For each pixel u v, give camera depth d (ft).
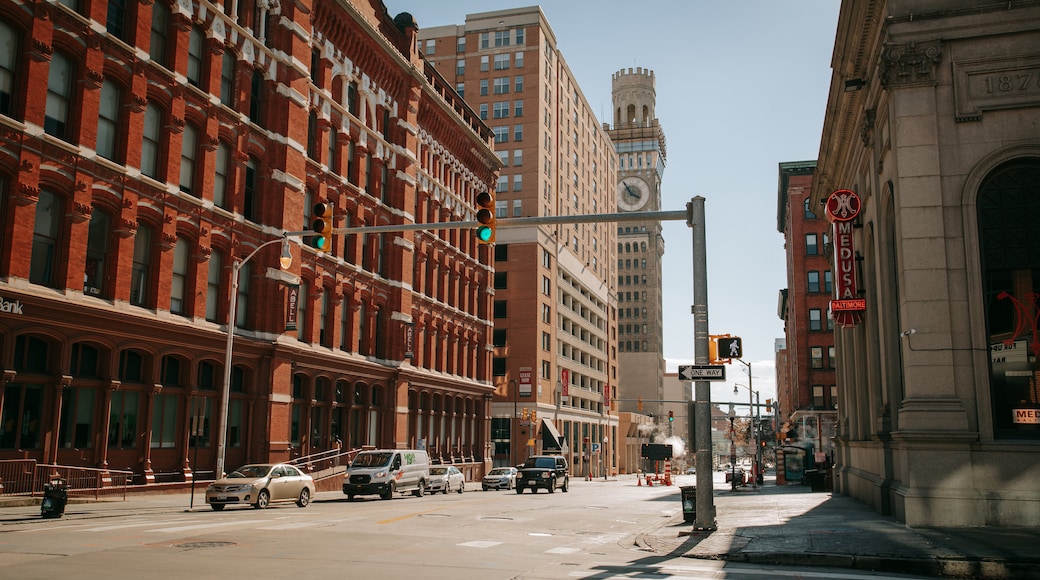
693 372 63.26
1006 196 65.16
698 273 64.08
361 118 147.95
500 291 276.62
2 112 79.15
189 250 103.55
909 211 65.46
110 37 90.27
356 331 143.74
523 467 149.07
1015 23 65.26
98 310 86.38
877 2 70.69
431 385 173.37
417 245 170.50
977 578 42.88
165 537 53.16
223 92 111.04
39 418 82.43
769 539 55.06
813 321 257.96
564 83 330.34
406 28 167.84
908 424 62.64
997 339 63.21
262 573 38.83
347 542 53.06
